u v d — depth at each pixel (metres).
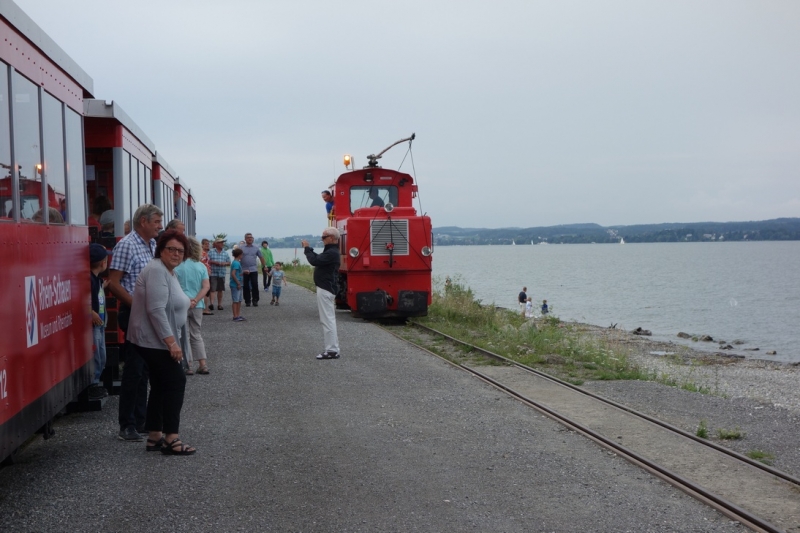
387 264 18.92
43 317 6.08
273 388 10.22
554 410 9.05
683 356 22.30
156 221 7.81
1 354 5.07
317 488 6.10
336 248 12.86
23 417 5.52
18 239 5.52
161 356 6.90
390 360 12.71
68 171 7.11
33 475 6.41
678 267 120.56
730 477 6.50
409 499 5.86
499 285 70.06
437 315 20.41
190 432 7.86
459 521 5.39
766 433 8.31
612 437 7.82
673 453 7.23
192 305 10.94
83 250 7.55
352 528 5.24
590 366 12.94
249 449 7.23
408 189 21.30
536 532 5.20
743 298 54.38
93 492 5.95
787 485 6.29
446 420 8.48
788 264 131.62
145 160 12.32
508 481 6.32
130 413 7.51
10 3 5.47
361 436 7.74
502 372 11.78
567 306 46.84
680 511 5.64
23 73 5.79
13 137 5.50
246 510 5.57
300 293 29.53
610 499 5.89
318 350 13.73
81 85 7.73
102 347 8.27
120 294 7.45
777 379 16.78
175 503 5.71
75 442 7.51
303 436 7.72
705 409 9.54
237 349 13.74
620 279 82.75
